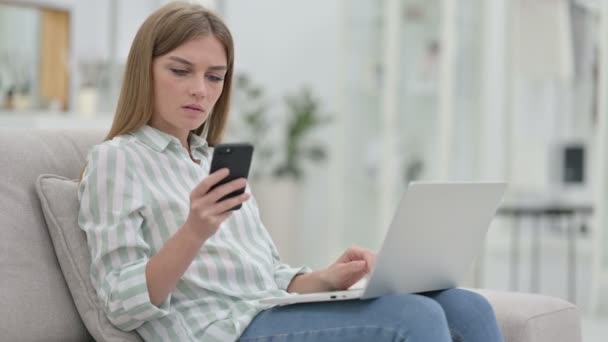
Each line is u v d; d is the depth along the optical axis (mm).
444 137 5883
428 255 1866
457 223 1887
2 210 1976
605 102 5344
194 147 2193
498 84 6539
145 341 1923
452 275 1992
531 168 6578
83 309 1965
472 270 5621
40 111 5934
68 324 1986
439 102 5898
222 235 2053
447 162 5887
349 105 6266
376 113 6152
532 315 2219
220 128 2271
